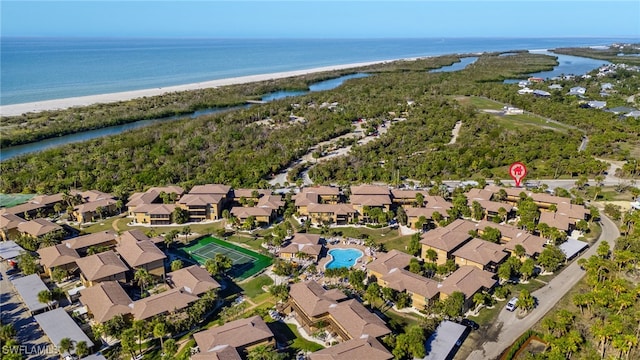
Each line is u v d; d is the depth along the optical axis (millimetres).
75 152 186000
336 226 127750
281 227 125562
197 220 133250
